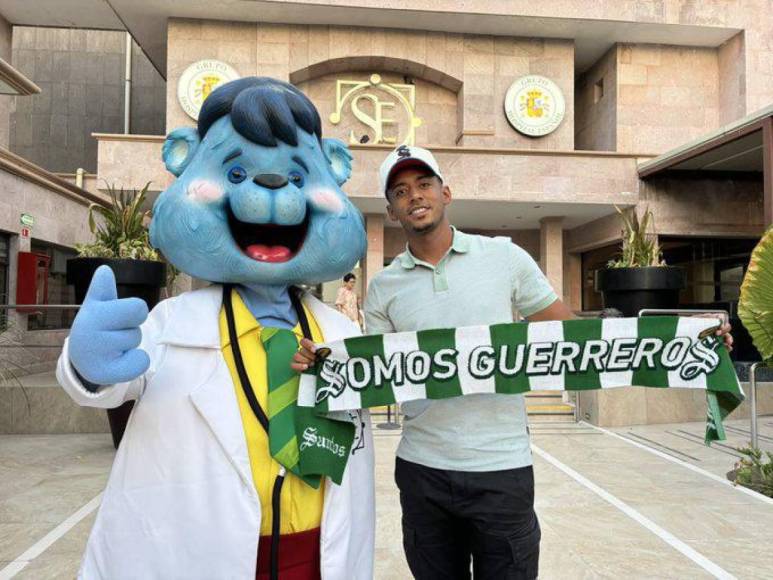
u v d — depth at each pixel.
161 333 1.93
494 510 2.09
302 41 13.30
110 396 1.68
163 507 1.76
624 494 4.79
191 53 13.02
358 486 2.06
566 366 2.18
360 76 13.87
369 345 2.07
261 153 2.02
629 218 12.66
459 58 13.68
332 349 2.00
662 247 13.33
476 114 13.67
